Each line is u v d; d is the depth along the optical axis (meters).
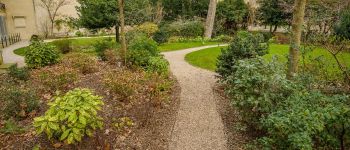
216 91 9.62
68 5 30.72
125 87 7.91
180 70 12.79
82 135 5.28
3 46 20.97
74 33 30.53
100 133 6.01
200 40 23.55
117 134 6.12
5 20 27.06
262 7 30.02
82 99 5.34
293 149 4.73
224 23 32.47
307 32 7.54
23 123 6.42
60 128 5.28
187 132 6.50
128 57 11.47
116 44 14.44
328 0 10.07
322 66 7.52
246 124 6.66
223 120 7.24
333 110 4.73
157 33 21.83
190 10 32.16
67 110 5.09
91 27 20.73
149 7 25.73
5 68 12.22
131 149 5.70
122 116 6.92
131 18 22.52
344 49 8.31
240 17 31.70
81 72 10.41
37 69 11.44
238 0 32.50
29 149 5.36
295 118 4.66
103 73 10.13
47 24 29.66
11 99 6.96
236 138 6.28
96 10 20.12
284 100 5.82
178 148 5.85
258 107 6.03
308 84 6.36
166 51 18.23
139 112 7.21
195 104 8.27
